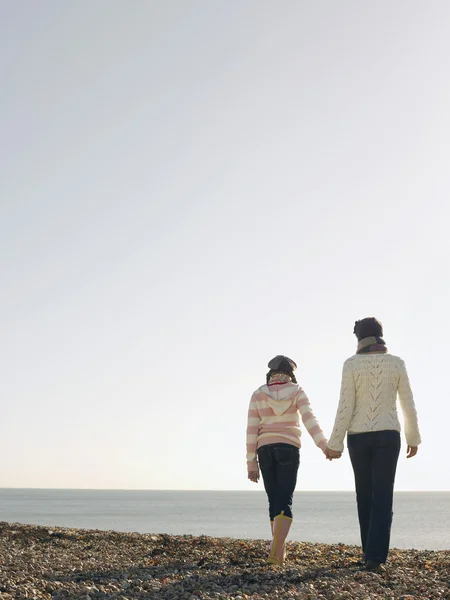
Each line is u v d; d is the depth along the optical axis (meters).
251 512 112.81
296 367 7.93
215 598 5.61
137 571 7.35
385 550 6.97
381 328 7.53
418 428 7.17
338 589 5.90
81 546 10.59
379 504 7.04
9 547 10.53
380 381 7.13
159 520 69.12
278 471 7.50
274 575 6.68
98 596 5.84
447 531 59.06
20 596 5.61
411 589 5.94
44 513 90.25
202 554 8.91
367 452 7.19
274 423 7.56
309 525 64.62
